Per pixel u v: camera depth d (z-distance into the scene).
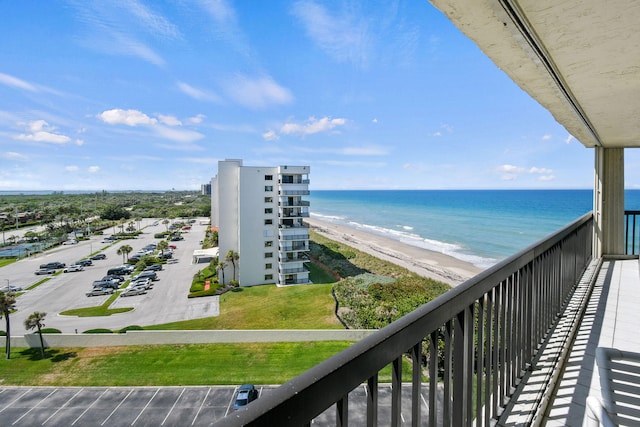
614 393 1.34
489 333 1.44
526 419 1.63
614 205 5.45
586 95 2.43
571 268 3.66
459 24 1.35
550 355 2.28
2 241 53.03
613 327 2.87
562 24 1.40
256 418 0.44
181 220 79.06
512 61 1.72
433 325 0.94
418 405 0.90
